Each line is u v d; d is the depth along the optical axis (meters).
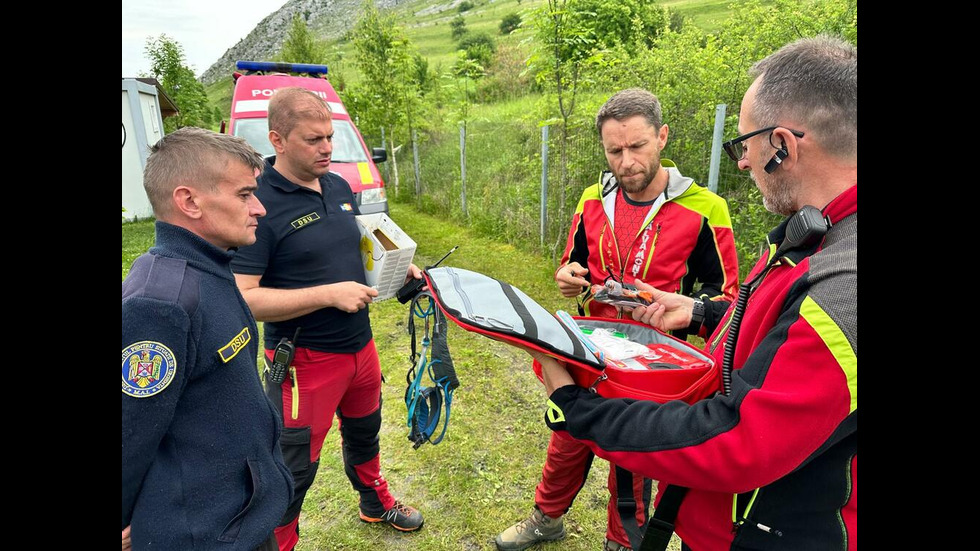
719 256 1.83
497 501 2.48
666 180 1.90
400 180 10.45
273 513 1.26
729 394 0.90
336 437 3.02
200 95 21.69
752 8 4.73
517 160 8.23
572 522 2.33
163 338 1.01
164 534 1.08
